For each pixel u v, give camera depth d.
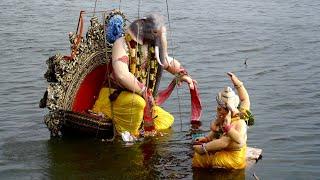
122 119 8.52
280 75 12.20
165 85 11.48
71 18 20.22
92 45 8.91
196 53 14.80
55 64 8.50
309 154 7.67
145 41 8.62
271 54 14.55
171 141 8.40
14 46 15.49
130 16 20.55
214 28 18.64
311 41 16.27
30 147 8.19
